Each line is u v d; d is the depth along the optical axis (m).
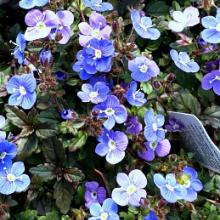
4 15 0.39
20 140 0.33
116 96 0.33
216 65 0.36
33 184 0.33
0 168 0.32
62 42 0.34
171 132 0.35
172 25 0.36
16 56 0.35
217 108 0.35
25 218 0.33
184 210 0.33
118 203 0.32
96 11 0.36
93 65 0.33
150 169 0.34
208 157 0.34
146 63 0.34
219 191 0.34
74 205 0.34
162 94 0.35
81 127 0.33
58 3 0.35
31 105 0.33
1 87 0.34
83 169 0.34
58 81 0.34
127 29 0.37
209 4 0.36
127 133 0.34
